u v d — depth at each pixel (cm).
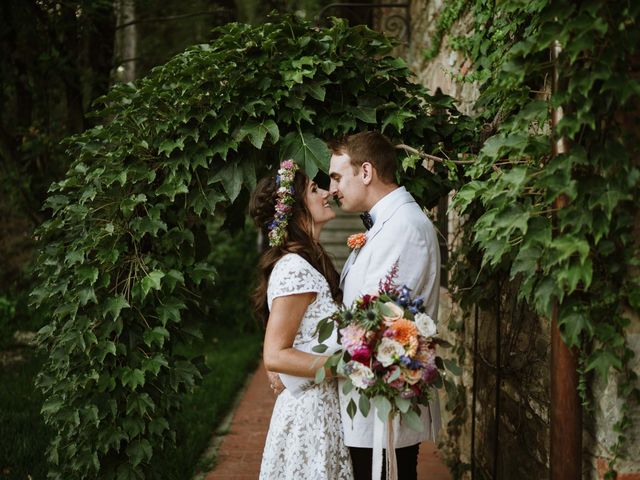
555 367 190
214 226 962
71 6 564
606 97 173
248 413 527
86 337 252
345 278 231
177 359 273
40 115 640
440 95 286
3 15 566
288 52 258
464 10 383
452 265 343
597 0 167
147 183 260
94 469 261
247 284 904
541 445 252
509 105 215
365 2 819
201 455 426
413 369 187
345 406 220
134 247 268
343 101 264
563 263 176
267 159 281
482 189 208
